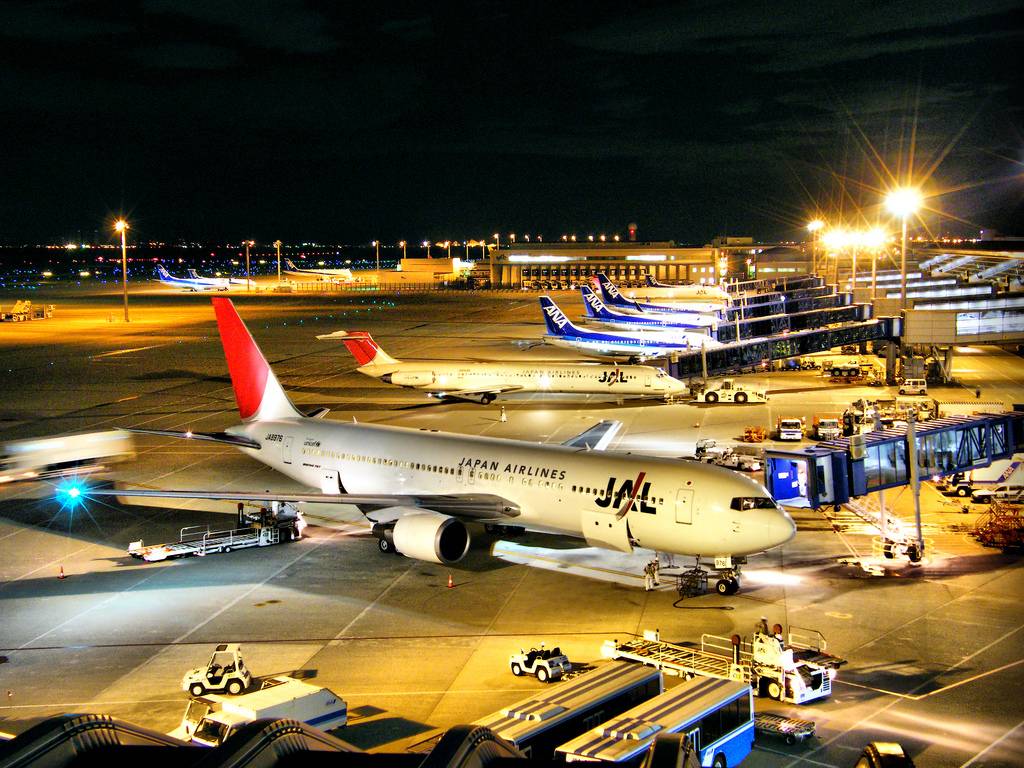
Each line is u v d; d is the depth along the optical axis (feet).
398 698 103.65
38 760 20.94
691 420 278.05
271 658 115.34
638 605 131.54
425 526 140.56
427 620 127.44
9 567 154.30
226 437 192.95
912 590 136.05
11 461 221.25
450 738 20.71
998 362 395.14
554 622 125.80
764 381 357.82
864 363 402.31
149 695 105.70
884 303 421.18
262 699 92.63
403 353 463.01
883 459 157.89
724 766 84.17
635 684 90.07
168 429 274.98
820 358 425.69
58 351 476.13
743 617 126.41
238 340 189.98
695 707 83.20
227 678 102.42
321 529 173.88
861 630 121.08
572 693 87.40
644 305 551.59
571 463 147.54
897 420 256.73
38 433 268.21
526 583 141.49
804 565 148.25
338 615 130.00
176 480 213.46
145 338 538.47
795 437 242.17
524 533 165.99
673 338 402.72
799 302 539.29
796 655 106.63
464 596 136.46
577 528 144.66
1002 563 147.95
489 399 315.37
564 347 425.69
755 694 103.60
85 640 122.62
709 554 132.16
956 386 328.49
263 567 152.05
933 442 163.94
